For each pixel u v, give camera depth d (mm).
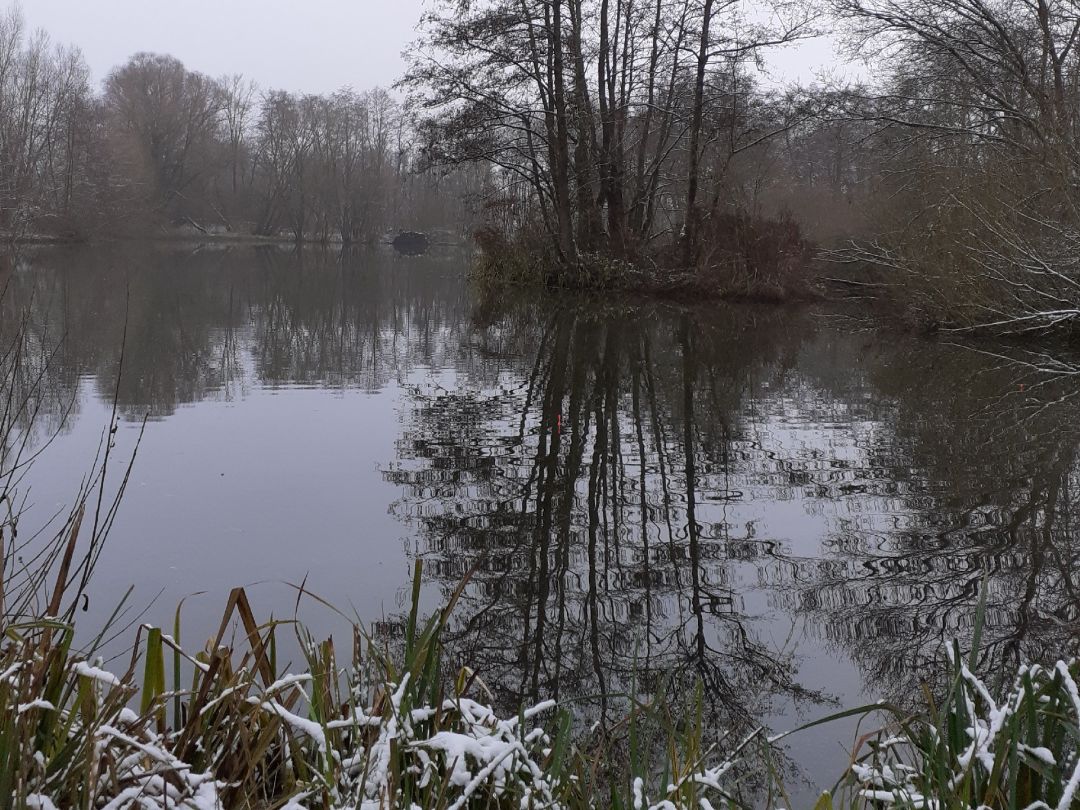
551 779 2045
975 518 5773
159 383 10188
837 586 4609
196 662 2318
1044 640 3988
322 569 4641
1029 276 13758
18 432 7215
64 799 1915
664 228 27453
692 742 2330
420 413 8992
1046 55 16562
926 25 17672
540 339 15547
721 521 5695
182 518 5348
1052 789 1970
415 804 1949
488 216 27375
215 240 64188
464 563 4848
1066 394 10211
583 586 4562
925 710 3312
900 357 13523
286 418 8523
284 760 2238
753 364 12781
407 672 2182
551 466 6992
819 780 2889
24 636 2221
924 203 16141
